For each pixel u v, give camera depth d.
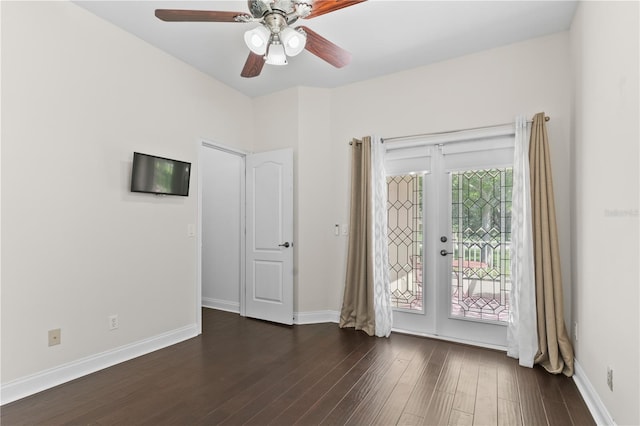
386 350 3.04
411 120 3.54
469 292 3.27
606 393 1.87
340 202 3.97
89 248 2.57
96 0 2.46
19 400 2.14
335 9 1.92
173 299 3.25
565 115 2.81
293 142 4.00
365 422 1.92
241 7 2.57
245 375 2.52
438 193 3.44
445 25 2.77
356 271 3.74
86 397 2.20
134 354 2.87
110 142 2.73
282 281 3.93
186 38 2.97
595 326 2.07
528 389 2.31
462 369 2.63
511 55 3.05
